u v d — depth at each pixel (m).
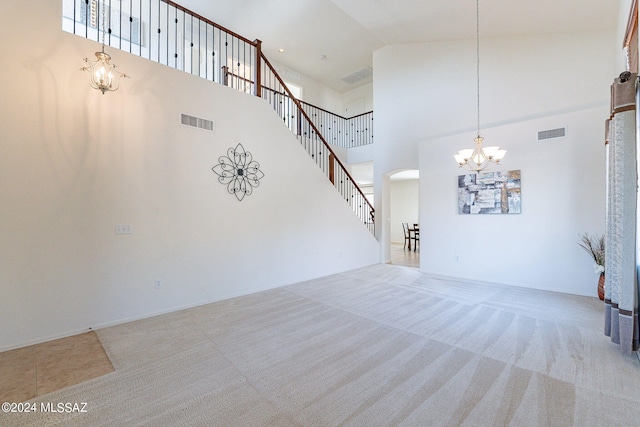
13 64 2.69
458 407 1.84
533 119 4.64
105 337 2.90
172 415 1.79
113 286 3.23
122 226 3.29
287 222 5.05
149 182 3.50
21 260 2.71
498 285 4.85
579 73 4.75
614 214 2.68
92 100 3.12
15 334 2.68
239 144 4.39
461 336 2.91
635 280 2.46
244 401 1.92
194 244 3.88
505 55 5.42
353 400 1.92
